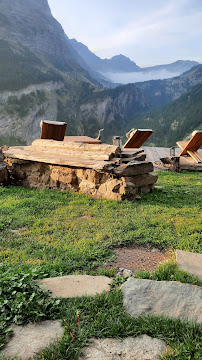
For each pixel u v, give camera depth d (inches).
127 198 315.6
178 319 105.8
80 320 109.0
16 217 260.4
